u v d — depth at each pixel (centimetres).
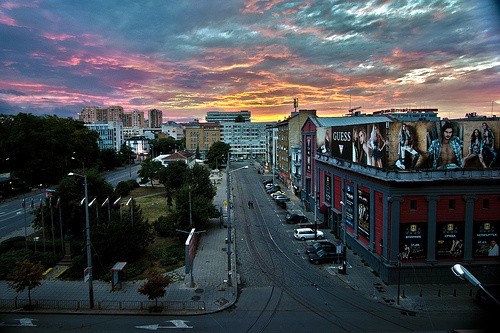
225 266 3659
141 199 7412
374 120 6034
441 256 3191
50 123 9225
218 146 14138
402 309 2691
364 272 3453
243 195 7900
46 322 2522
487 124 3150
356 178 3912
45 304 2797
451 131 3142
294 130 8369
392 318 2547
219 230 5053
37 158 8169
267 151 13288
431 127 3133
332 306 2758
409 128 3123
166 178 7375
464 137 3152
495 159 3177
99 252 3491
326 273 3453
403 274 3173
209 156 14050
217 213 5025
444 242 3189
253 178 10956
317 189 5644
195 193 5078
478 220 3183
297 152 7581
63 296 2961
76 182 4481
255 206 6675
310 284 3200
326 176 5153
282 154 9606
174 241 4500
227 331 2380
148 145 18750
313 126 6116
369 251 3575
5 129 8706
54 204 4375
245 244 4403
